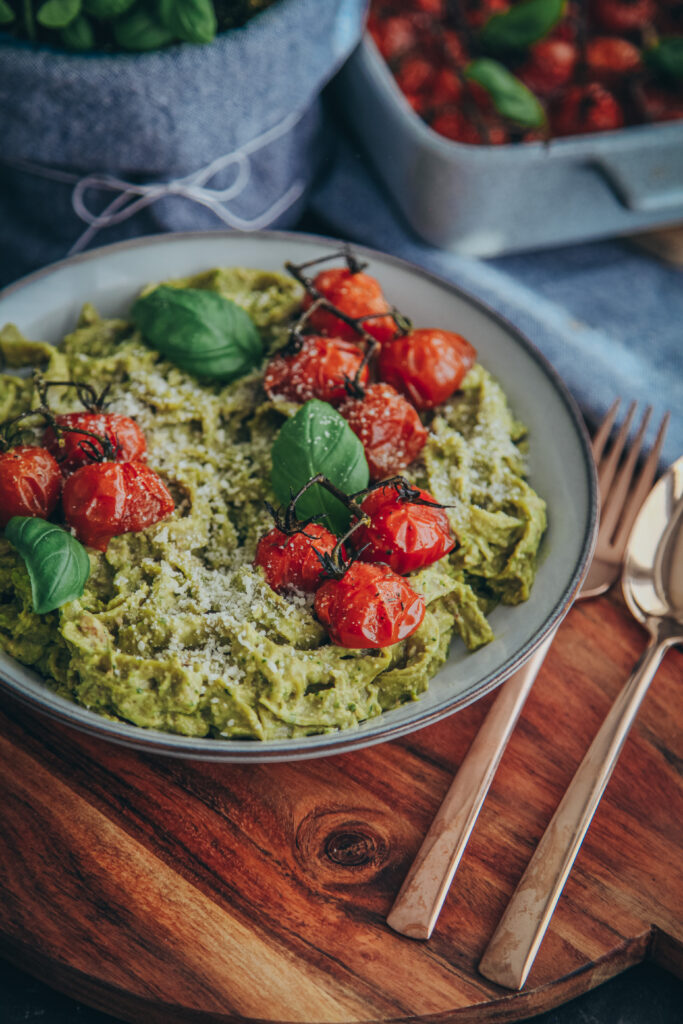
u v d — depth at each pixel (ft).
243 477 1.42
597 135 1.75
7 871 1.27
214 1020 1.22
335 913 1.27
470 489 1.42
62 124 1.57
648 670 1.44
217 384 1.50
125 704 1.26
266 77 1.61
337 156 1.95
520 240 1.86
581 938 1.28
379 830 1.32
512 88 1.72
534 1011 1.27
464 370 1.48
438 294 1.59
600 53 1.85
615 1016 1.36
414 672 1.30
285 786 1.34
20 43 1.53
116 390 1.48
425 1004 1.23
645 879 1.32
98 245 1.77
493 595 1.40
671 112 1.83
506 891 1.29
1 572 1.34
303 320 1.45
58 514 1.37
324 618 1.28
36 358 1.52
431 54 1.87
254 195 1.80
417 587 1.33
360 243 1.87
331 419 1.35
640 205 1.84
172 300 1.46
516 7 1.79
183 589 1.33
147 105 1.57
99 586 1.34
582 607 1.51
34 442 1.43
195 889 1.28
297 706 1.27
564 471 1.45
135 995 1.22
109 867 1.28
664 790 1.38
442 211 1.79
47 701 1.26
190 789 1.34
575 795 1.34
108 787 1.33
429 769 1.37
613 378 1.71
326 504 1.34
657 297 1.85
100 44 1.56
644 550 1.52
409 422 1.40
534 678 1.41
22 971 1.35
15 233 1.76
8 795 1.32
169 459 1.42
